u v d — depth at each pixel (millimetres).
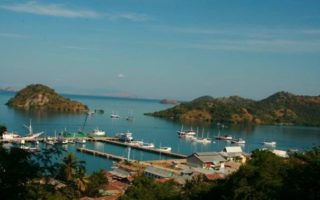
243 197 37531
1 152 18109
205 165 125188
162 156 168375
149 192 54844
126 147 189500
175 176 100875
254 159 46531
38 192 19047
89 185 80250
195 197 51500
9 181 17578
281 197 34250
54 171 19906
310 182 31953
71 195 26734
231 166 129125
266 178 37969
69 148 173625
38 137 185250
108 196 77750
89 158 151500
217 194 48375
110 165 137250
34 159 19344
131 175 100875
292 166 38938
